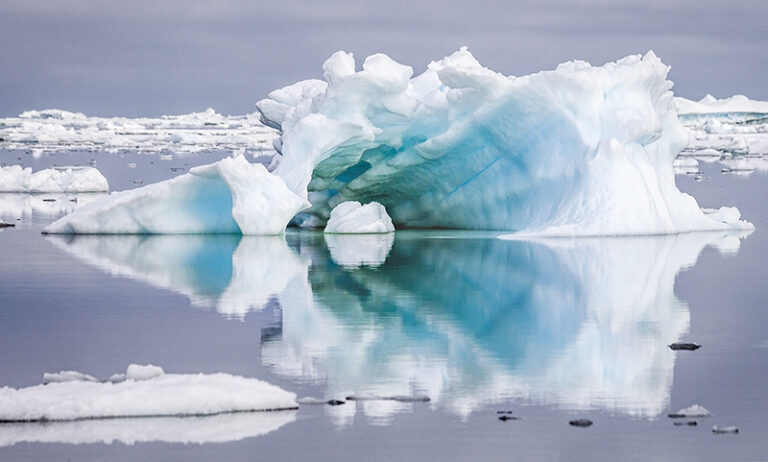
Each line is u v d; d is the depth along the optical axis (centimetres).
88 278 6788
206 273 7038
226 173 9056
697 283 6681
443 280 6756
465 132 9756
